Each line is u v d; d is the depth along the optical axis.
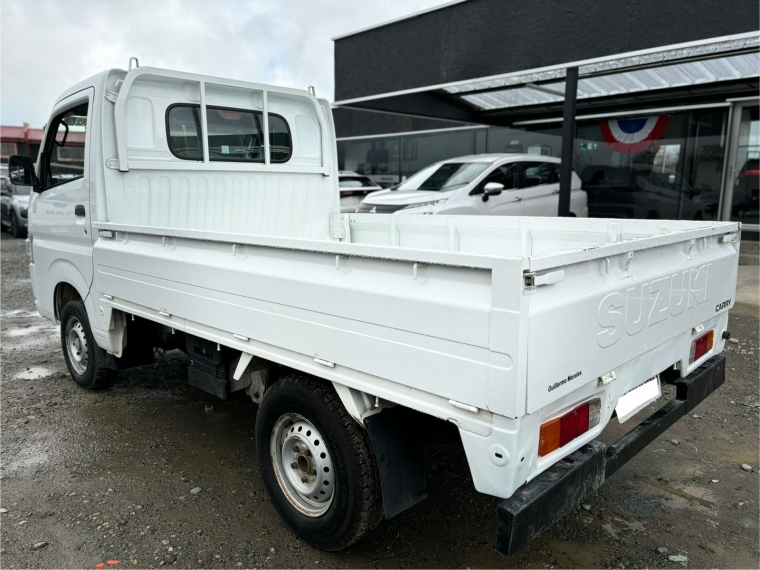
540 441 2.11
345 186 13.23
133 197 4.15
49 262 4.90
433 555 2.87
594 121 12.55
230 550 2.89
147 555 2.85
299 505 2.93
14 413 4.55
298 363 2.67
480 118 12.23
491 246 4.23
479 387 1.97
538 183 10.07
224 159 4.53
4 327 7.17
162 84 4.20
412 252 2.12
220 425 4.37
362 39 10.89
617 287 2.33
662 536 2.99
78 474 3.63
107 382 4.86
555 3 7.78
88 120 4.11
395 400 2.29
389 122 15.48
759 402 4.57
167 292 3.42
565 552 2.88
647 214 12.20
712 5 6.38
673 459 3.76
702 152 11.29
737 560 2.79
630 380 2.59
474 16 8.88
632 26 7.05
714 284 3.20
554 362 2.02
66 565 2.77
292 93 4.79
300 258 2.61
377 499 2.61
